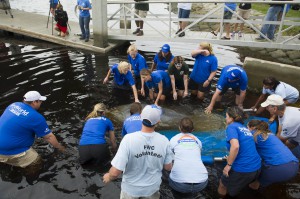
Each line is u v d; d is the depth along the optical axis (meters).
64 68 8.18
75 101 6.37
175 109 6.22
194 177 3.73
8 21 11.46
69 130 5.30
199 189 3.80
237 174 3.67
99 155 4.31
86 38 9.96
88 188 4.00
